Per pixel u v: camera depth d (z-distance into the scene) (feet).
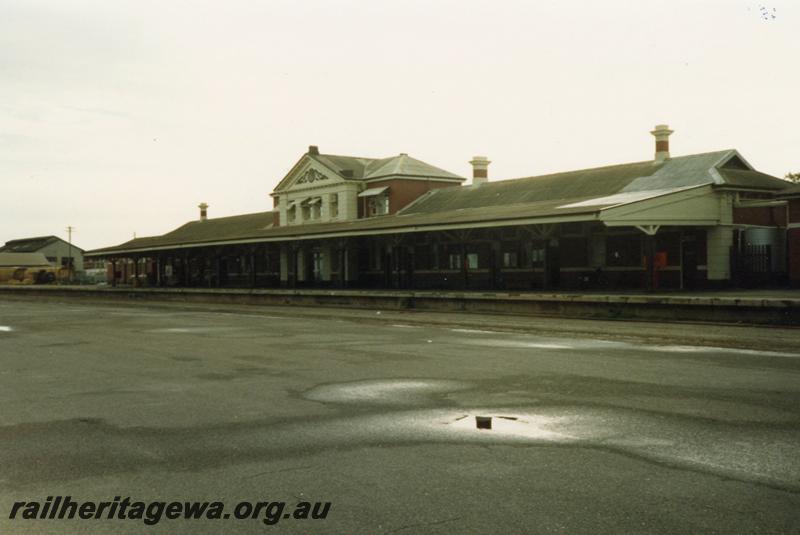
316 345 50.01
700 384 30.58
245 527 14.83
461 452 20.11
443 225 114.52
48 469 19.26
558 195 129.70
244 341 54.34
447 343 49.85
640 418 24.03
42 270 308.40
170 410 27.22
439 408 26.50
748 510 15.17
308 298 117.80
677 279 107.45
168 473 18.66
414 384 32.07
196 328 68.85
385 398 28.73
